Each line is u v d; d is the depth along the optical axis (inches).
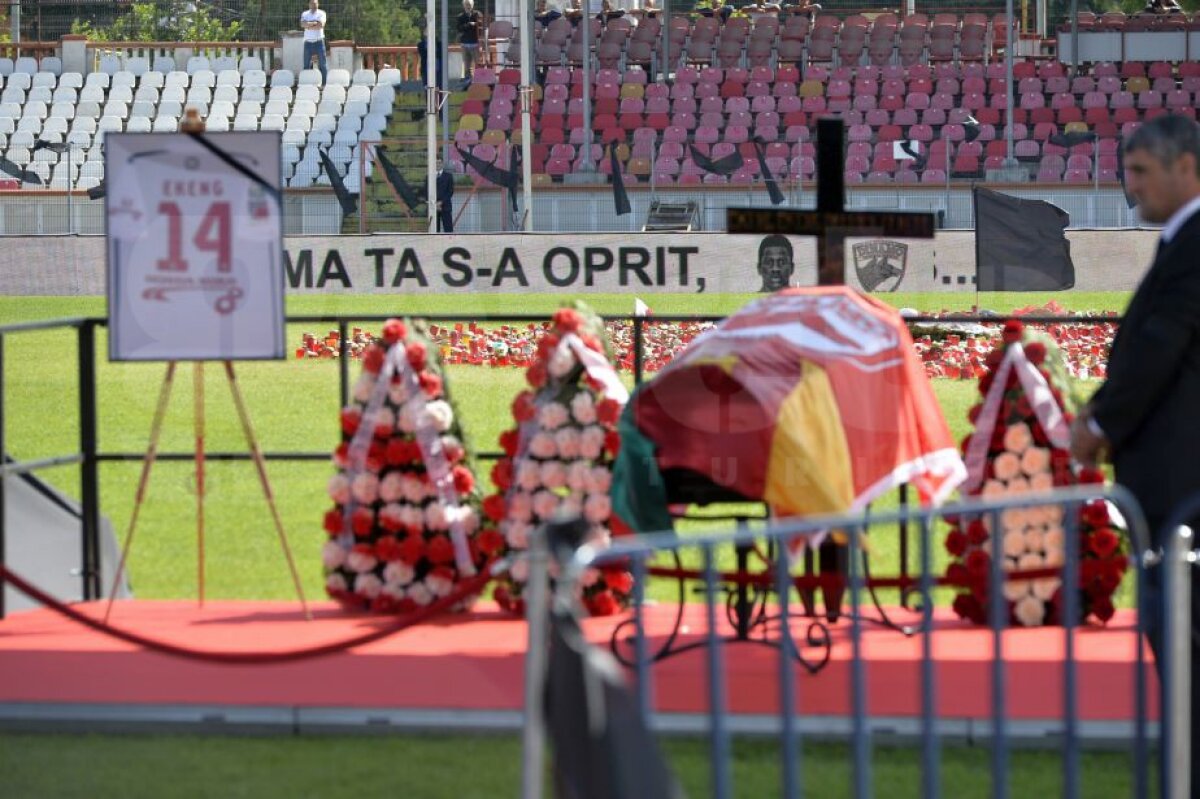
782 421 540.1
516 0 3838.6
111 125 3198.8
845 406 547.5
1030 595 609.0
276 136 638.5
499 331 1733.5
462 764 497.4
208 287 642.2
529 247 1717.5
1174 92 3142.2
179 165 639.1
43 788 478.0
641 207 2635.3
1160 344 456.8
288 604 682.2
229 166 639.1
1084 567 610.2
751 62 3388.3
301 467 1104.8
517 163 2637.8
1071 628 390.0
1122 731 510.3
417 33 4394.7
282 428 1240.8
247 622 639.1
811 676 541.3
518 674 550.0
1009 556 610.9
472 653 573.6
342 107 3144.7
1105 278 1760.6
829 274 619.8
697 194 2623.0
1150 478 467.2
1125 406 464.4
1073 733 389.1
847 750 506.0
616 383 636.7
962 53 3435.0
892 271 1745.8
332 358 1670.8
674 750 505.7
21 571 665.6
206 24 4330.7
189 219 641.0
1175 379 463.5
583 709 306.0
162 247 641.0
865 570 607.5
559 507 627.8
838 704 518.9
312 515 951.0
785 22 3614.7
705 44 3420.3
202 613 659.4
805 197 2591.0
